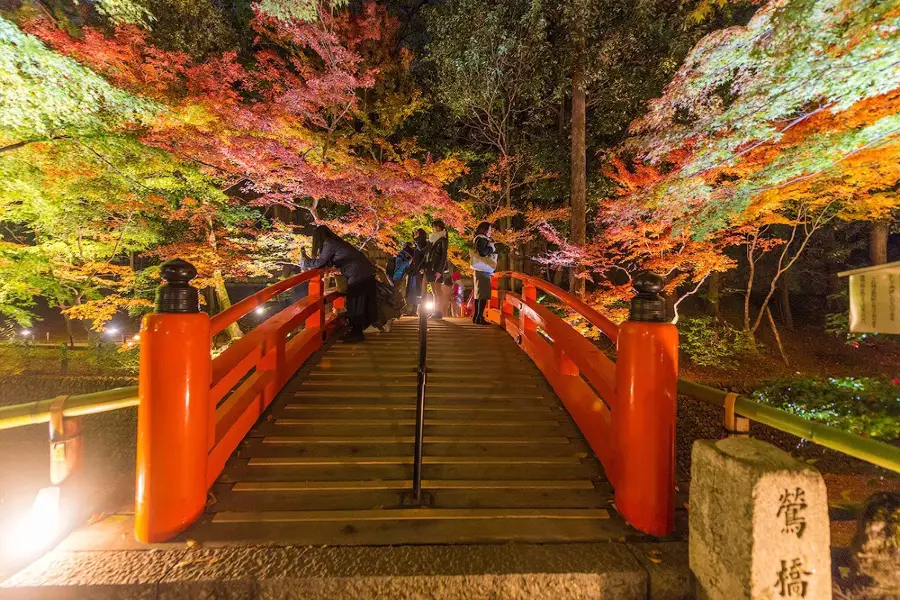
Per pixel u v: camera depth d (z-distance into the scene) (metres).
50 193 9.97
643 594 2.38
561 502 3.07
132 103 7.90
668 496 2.75
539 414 4.30
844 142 6.08
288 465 3.40
